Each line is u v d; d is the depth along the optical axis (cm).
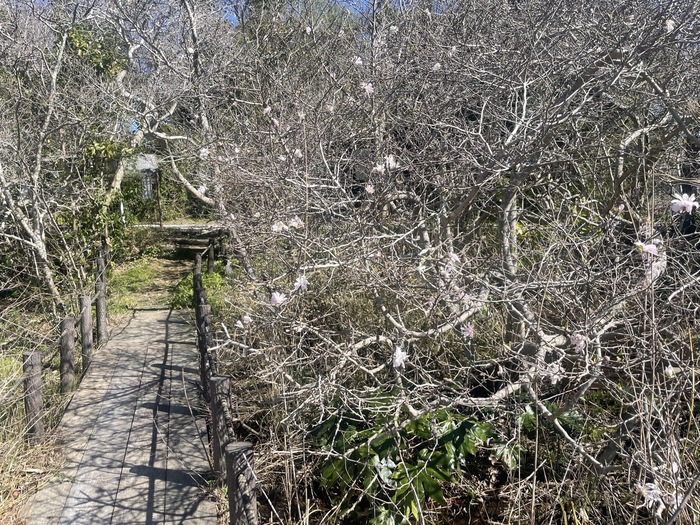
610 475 367
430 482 380
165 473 420
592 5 485
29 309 864
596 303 374
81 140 940
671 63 495
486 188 438
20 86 852
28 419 460
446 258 362
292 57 826
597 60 413
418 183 504
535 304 385
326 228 459
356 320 482
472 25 561
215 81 870
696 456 313
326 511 404
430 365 454
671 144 482
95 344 738
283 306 421
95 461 439
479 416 431
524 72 470
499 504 404
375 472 385
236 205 593
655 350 276
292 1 894
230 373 555
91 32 1074
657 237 316
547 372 313
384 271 404
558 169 517
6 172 884
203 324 546
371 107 528
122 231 1112
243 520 279
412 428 402
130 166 1354
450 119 509
